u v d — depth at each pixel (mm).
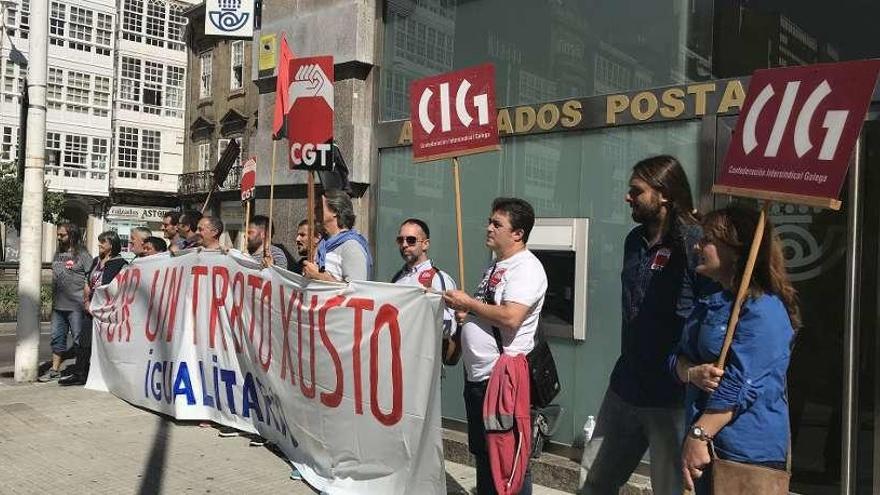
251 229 6723
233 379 5680
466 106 4051
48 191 33688
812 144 2637
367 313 4215
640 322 3221
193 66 37250
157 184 41625
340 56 6770
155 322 6477
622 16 5172
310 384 4660
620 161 5043
